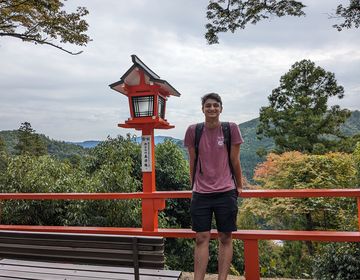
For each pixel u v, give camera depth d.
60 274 3.12
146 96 3.92
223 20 8.01
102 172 8.44
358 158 9.40
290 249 11.46
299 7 7.50
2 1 9.09
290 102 22.45
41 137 29.09
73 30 10.05
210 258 8.47
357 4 6.99
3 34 9.75
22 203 7.89
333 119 21.02
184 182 10.66
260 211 12.03
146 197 3.97
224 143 2.70
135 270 2.50
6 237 2.81
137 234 3.95
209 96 2.69
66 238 2.65
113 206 8.05
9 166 8.35
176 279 3.00
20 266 3.38
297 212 11.03
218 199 2.70
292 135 20.95
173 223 10.31
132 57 3.78
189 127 2.81
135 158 10.36
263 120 22.34
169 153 10.81
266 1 7.57
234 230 2.73
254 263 3.38
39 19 9.67
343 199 10.08
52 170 8.72
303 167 12.38
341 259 5.13
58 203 8.07
